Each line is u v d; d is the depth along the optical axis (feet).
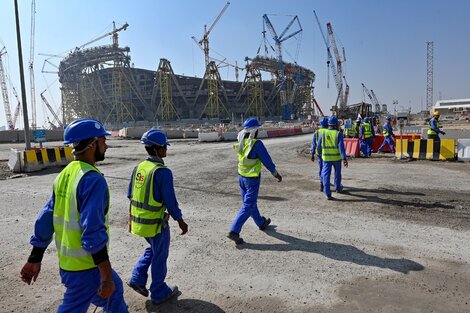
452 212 22.31
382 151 60.18
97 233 6.86
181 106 485.15
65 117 508.12
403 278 13.46
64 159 48.83
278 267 14.75
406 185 31.01
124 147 85.30
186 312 11.46
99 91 480.64
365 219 21.25
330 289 12.73
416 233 18.54
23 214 24.07
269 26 446.19
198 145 87.25
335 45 421.59
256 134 17.92
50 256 16.61
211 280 13.69
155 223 11.37
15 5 45.29
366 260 15.24
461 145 46.29
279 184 33.32
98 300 8.04
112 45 451.94
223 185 33.60
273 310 11.44
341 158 27.61
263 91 501.97
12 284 13.73
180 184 34.32
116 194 30.09
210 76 444.96
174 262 15.48
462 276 13.51
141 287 12.27
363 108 132.87
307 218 21.77
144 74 487.61
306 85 565.12
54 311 11.74
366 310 11.26
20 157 44.06
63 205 7.34
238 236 17.47
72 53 480.64
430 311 11.09
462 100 472.03
